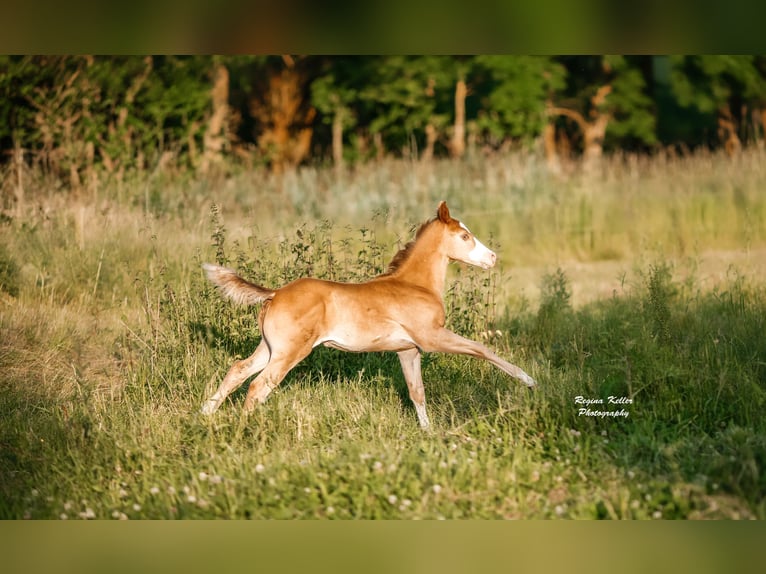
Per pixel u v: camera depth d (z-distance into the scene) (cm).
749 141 7888
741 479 2333
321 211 6184
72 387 3228
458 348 2789
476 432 2683
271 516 2239
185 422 2736
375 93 8519
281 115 8538
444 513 2242
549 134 8981
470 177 6756
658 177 6644
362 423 2791
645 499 2288
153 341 3350
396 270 2869
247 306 3444
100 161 6581
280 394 2875
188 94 7262
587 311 3997
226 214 5956
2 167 5694
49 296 3931
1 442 2764
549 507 2275
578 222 5850
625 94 9081
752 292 4106
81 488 2448
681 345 3331
